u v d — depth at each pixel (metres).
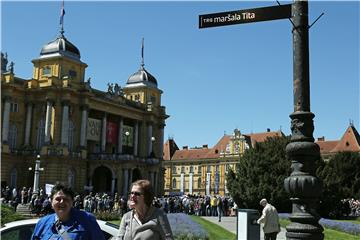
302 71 8.29
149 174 107.88
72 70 94.06
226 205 59.31
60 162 85.25
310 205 7.91
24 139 88.56
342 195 52.09
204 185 155.12
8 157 85.31
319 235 7.78
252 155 56.12
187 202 61.31
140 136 109.88
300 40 8.34
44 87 86.94
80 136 90.69
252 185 54.47
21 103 89.06
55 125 86.62
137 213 6.52
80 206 58.50
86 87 91.06
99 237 5.89
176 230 23.06
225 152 151.75
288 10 8.79
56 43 92.75
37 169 69.94
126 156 99.25
